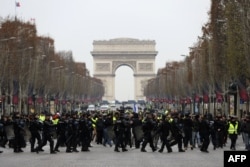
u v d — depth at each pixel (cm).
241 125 9756
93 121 11700
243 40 13162
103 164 7225
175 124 9256
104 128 10812
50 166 6994
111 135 10619
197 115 10006
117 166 6975
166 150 9775
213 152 9256
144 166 6975
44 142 9156
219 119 10062
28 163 7369
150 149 10031
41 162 7500
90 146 10581
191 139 9881
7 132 9244
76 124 9312
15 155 8681
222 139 10231
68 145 9281
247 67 13650
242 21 13050
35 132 9181
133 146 10806
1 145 10244
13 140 9431
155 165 7094
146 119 9412
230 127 9712
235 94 16912
